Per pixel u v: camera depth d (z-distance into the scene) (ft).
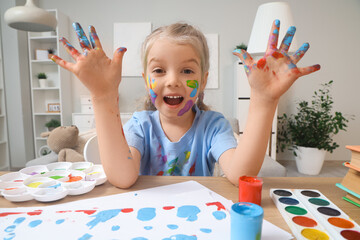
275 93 1.64
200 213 1.39
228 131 2.61
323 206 1.44
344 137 10.16
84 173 1.90
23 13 5.56
